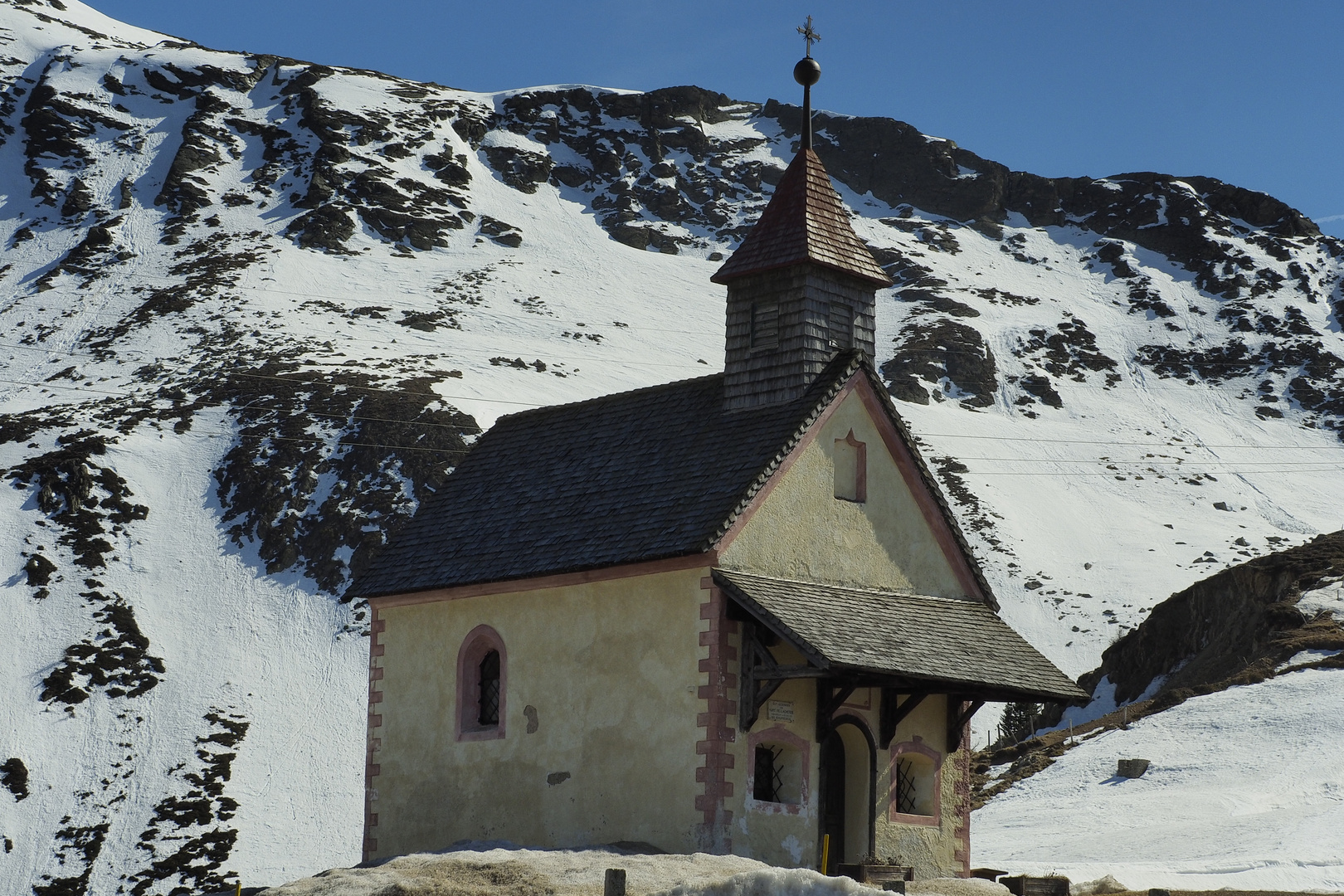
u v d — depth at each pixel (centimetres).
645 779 2772
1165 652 8819
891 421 3142
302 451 11112
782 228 3219
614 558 2845
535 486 3322
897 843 2988
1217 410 18788
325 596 9738
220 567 9856
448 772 3130
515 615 3083
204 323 15200
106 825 7381
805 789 2827
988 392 17975
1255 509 15138
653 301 19800
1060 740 6544
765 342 3167
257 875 7144
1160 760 5659
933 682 2773
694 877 2366
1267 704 6053
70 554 9606
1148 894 2517
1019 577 12669
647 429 3284
